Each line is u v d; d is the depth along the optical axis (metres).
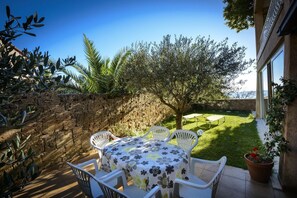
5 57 1.26
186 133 3.54
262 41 6.29
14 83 1.36
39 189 3.24
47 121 4.03
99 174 2.81
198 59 4.15
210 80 4.15
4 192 1.15
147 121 7.99
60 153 4.30
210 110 11.14
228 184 3.10
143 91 4.87
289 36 2.71
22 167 1.37
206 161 2.65
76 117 4.79
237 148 4.75
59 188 3.27
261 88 7.92
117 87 6.27
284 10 3.05
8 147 1.43
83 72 6.11
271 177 3.21
